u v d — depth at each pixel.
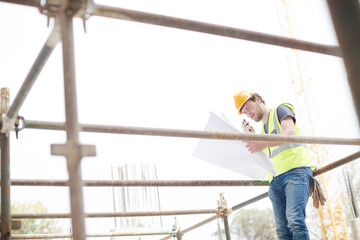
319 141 2.71
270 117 3.63
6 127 2.46
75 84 1.38
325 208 28.66
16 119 2.54
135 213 3.88
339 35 0.69
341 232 28.00
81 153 1.32
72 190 1.29
